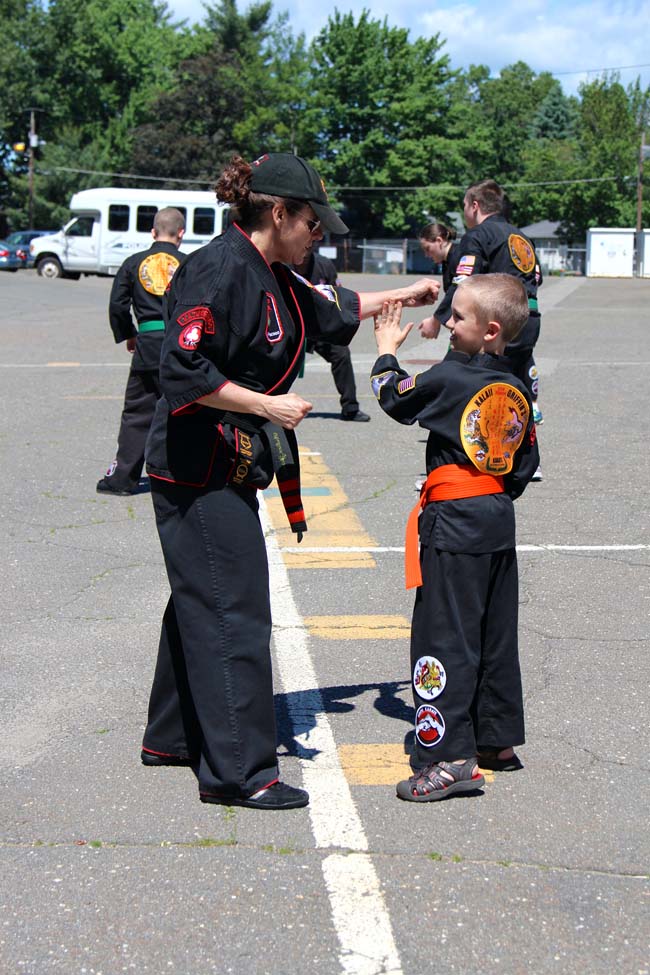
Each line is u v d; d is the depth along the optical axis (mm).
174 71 74875
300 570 5930
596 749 3854
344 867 3084
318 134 67438
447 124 68750
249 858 3133
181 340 3180
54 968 2662
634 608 5297
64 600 5469
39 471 8320
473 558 3436
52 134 71438
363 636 4949
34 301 26078
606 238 55219
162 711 3688
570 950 2734
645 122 96375
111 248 35750
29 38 70188
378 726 4035
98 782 3611
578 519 6898
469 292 3473
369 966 2666
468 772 3490
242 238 3307
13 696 4312
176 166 65750
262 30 73375
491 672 3605
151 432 3441
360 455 8883
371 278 44469
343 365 10234
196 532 3348
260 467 3377
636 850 3193
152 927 2816
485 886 2996
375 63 66375
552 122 115812
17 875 3049
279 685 4410
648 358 14453
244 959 2691
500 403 3398
